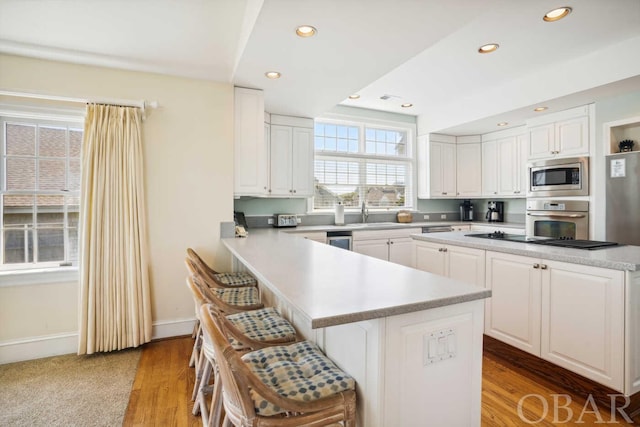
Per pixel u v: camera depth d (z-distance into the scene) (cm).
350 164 483
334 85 290
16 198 254
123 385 214
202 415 168
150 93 276
